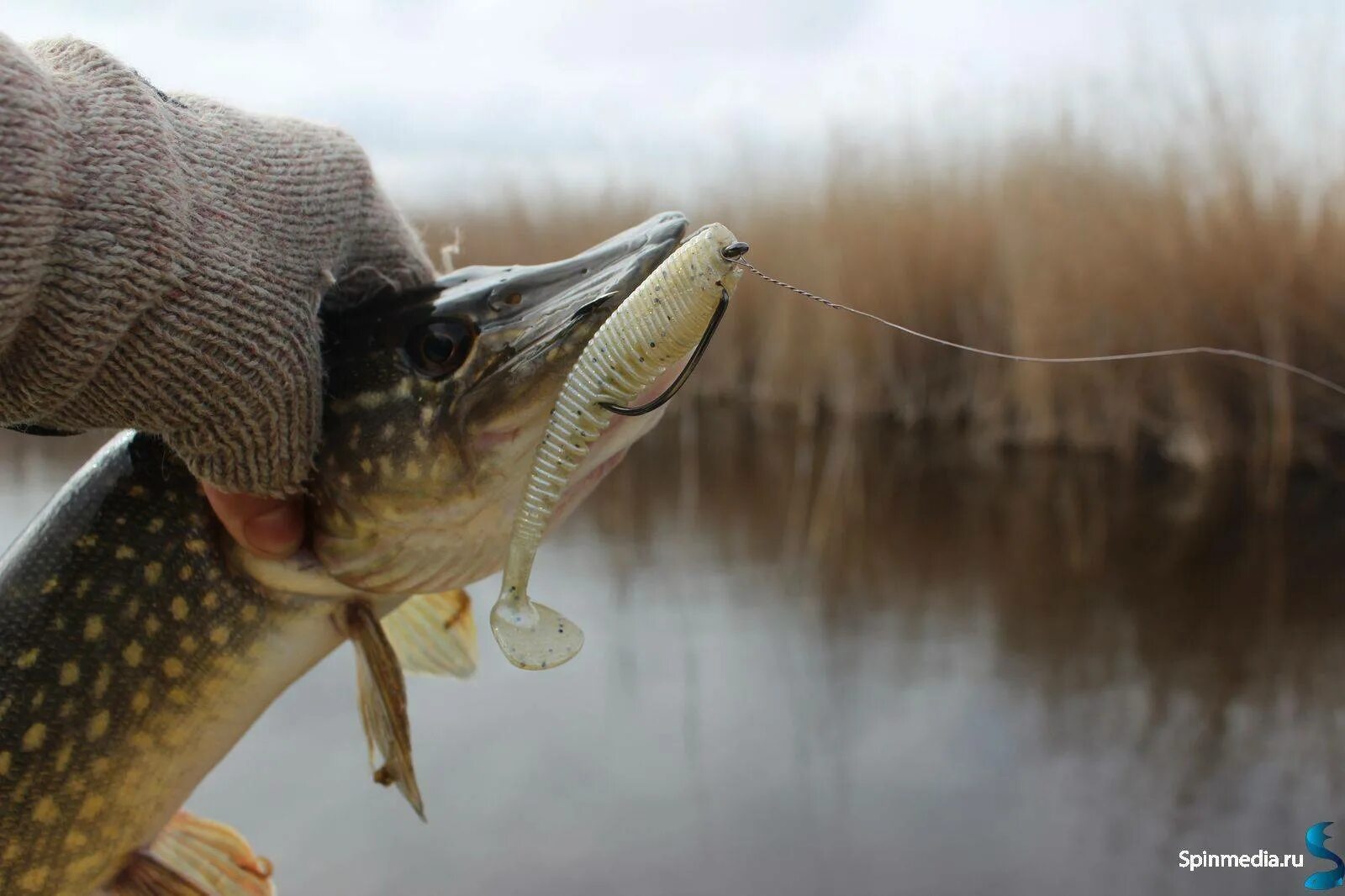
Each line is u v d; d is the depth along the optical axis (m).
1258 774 3.03
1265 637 3.98
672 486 6.98
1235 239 6.56
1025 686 3.59
